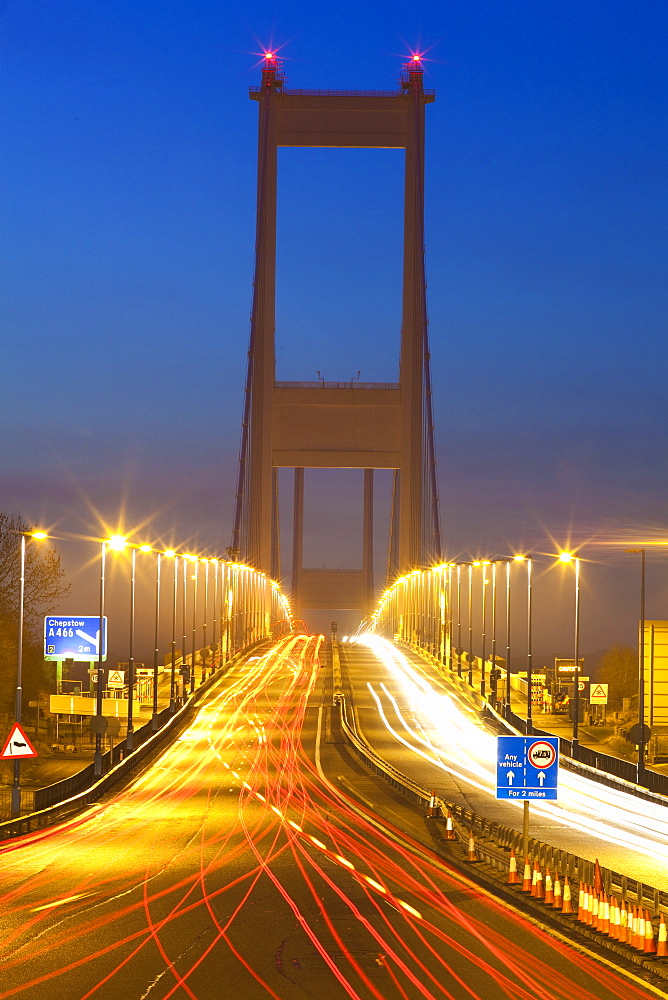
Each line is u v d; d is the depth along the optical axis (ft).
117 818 165.37
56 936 84.58
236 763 247.70
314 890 104.42
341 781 215.51
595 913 86.43
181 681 454.81
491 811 177.17
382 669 517.96
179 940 83.25
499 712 340.59
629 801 193.88
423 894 102.78
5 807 189.37
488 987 70.13
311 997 67.72
